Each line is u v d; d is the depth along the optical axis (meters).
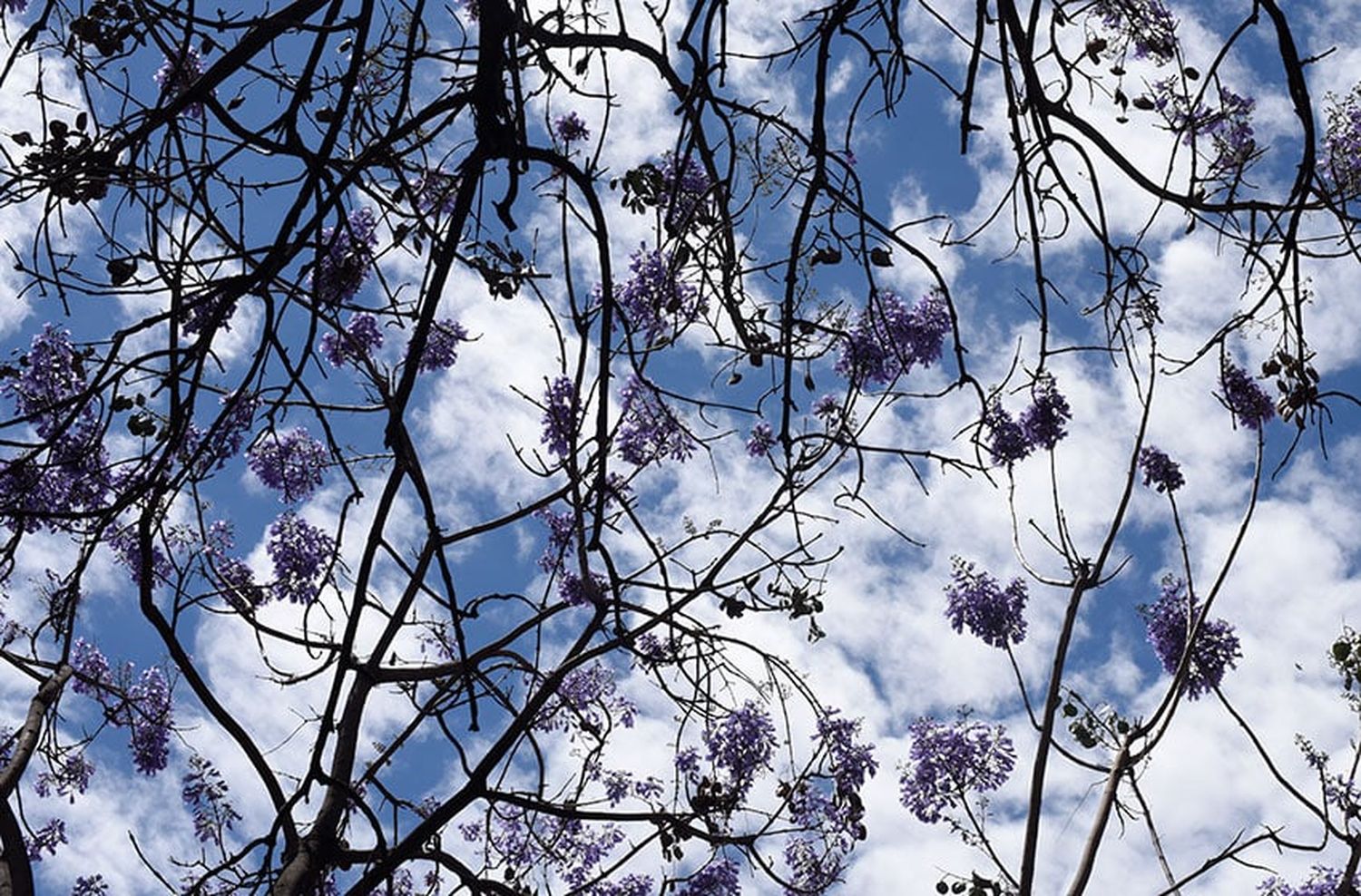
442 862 4.24
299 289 3.19
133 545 5.17
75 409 3.26
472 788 4.14
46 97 3.19
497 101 2.87
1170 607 6.97
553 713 5.31
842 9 3.17
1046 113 3.25
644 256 4.65
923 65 3.27
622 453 5.47
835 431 4.52
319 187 2.96
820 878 5.64
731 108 3.44
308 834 4.18
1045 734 6.05
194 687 3.49
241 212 3.19
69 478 4.74
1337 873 6.47
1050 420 6.21
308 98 2.94
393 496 2.94
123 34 3.26
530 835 5.70
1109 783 5.96
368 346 5.57
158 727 6.14
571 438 3.16
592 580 3.97
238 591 4.58
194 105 3.93
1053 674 6.13
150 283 3.17
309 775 3.51
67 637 4.36
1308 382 3.77
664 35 3.29
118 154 3.08
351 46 3.70
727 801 4.84
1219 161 4.01
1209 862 5.95
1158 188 3.29
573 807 4.45
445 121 3.20
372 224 4.58
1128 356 3.66
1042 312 3.42
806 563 4.74
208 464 3.49
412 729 4.25
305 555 5.34
